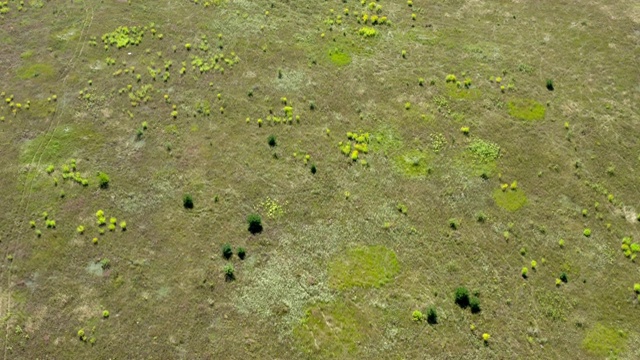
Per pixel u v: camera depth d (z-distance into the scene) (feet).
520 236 77.77
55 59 95.91
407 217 78.95
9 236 76.23
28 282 72.54
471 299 71.92
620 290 74.02
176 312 70.44
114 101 90.07
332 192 81.00
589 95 93.30
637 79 95.61
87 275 73.00
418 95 92.43
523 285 73.77
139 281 72.69
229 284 72.59
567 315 71.87
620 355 69.26
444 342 69.41
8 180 81.41
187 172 82.23
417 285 73.46
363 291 72.74
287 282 72.95
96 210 78.33
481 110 90.79
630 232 78.89
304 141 86.02
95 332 68.90
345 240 76.74
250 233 76.69
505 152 85.97
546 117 90.33
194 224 77.41
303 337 69.26
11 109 89.30
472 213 79.71
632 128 89.40
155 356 67.46
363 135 86.94
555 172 84.17
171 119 87.81
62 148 84.69
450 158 85.10
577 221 79.56
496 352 68.95
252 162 83.46
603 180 83.66
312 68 95.35
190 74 93.56
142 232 76.59
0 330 68.90
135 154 84.02
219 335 69.05
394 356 68.39
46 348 67.87
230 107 89.45
